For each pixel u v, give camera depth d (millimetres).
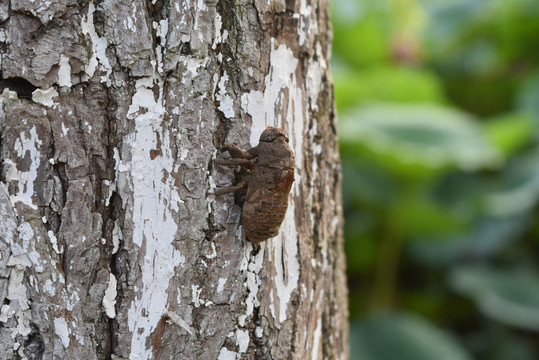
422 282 1048
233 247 474
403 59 1120
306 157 492
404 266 1048
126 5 459
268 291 480
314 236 497
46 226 458
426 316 1033
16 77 454
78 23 456
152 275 466
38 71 454
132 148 462
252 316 478
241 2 471
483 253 996
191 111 467
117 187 462
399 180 886
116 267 464
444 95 1180
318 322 500
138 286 465
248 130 475
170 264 467
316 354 500
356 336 837
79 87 458
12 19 453
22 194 456
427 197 956
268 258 480
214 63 469
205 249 471
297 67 487
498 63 1153
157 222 466
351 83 930
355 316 995
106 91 460
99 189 461
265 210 468
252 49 474
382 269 962
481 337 998
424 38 1168
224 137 472
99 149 460
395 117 890
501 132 911
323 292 503
